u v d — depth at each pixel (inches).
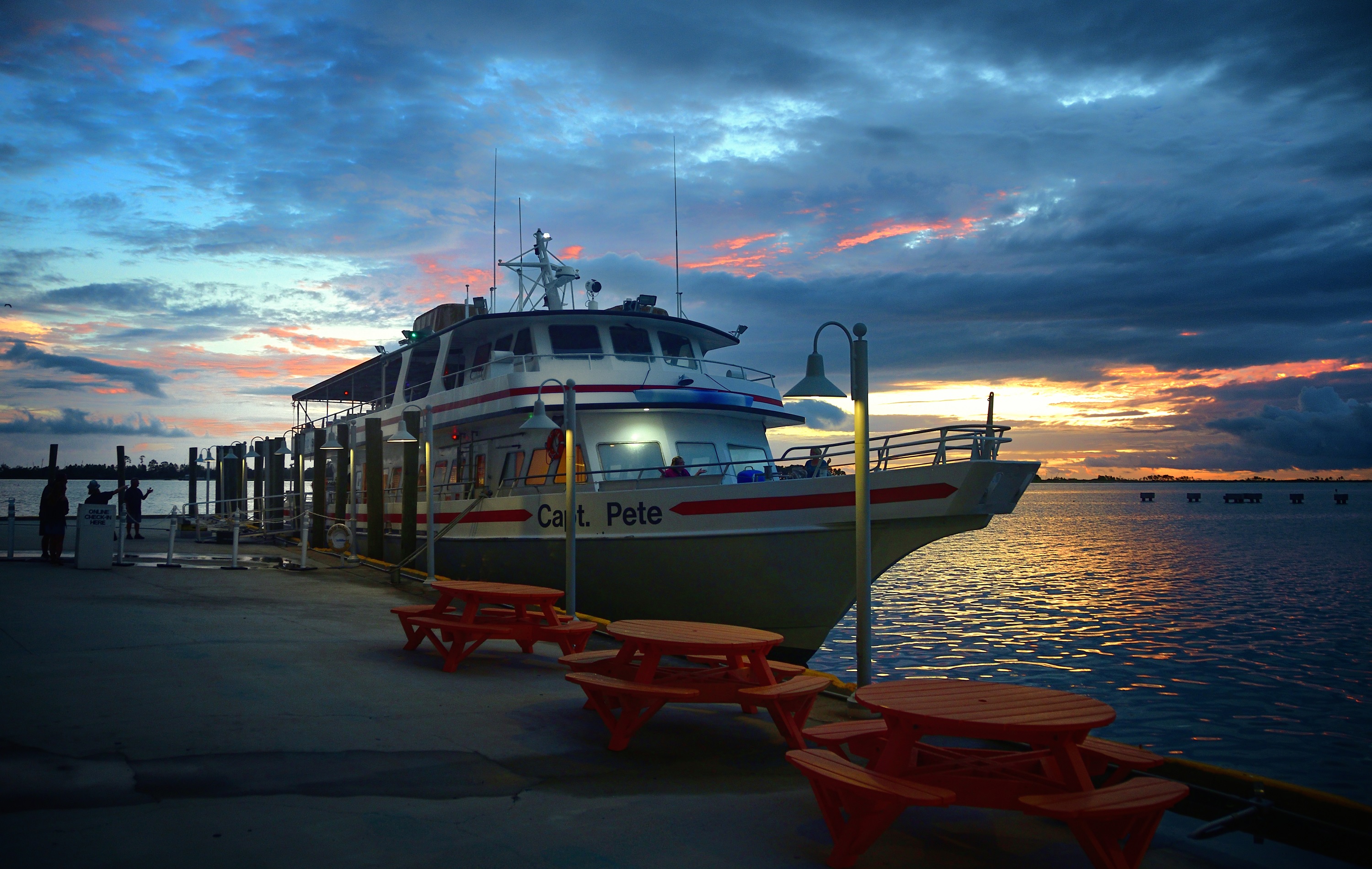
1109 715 176.2
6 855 157.9
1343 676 775.7
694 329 724.0
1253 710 658.8
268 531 1143.6
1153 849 196.9
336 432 1019.9
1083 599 1321.4
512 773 225.3
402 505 796.0
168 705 266.2
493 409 660.1
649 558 550.0
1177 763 233.8
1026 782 178.5
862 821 172.7
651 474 624.7
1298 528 3661.4
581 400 611.8
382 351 997.2
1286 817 205.9
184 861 159.6
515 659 388.5
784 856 178.7
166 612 452.8
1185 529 3666.3
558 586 616.1
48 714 251.9
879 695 194.4
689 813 202.1
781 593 511.5
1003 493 449.1
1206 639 961.5
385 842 173.6
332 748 233.8
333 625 444.8
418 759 230.4
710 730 284.5
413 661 364.8
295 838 172.9
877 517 463.5
